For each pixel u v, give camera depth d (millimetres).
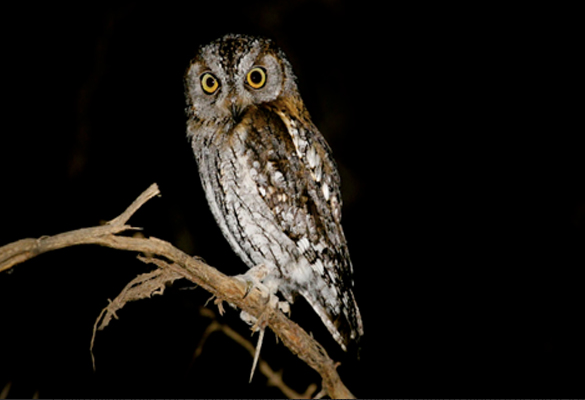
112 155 13391
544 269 15117
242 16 14078
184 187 13195
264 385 11227
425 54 16609
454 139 16562
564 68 16703
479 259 15367
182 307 11680
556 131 16500
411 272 15211
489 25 16594
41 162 13203
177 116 13516
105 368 11367
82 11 13633
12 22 13555
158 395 11273
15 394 10922
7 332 11234
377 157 16000
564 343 13953
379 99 16016
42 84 13562
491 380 13367
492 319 14438
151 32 13742
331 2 15031
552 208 15773
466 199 16047
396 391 13117
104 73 13609
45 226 12812
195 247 12898
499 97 16625
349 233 15398
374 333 14211
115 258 11961
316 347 6062
